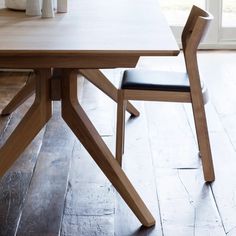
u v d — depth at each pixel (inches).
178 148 114.8
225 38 201.0
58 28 87.1
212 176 100.3
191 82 96.4
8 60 75.7
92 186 98.4
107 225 86.6
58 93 85.5
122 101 99.3
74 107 85.8
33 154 110.5
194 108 97.8
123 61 75.6
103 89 124.0
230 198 94.9
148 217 86.5
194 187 98.7
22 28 87.0
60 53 72.4
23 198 94.3
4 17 97.7
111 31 84.8
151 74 104.3
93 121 128.3
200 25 91.9
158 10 104.7
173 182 100.3
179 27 202.2
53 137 118.6
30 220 87.7
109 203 93.0
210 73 170.1
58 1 101.4
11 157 87.0
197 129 98.9
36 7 99.2
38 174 102.7
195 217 89.0
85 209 91.0
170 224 87.1
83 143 86.8
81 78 159.9
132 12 102.3
